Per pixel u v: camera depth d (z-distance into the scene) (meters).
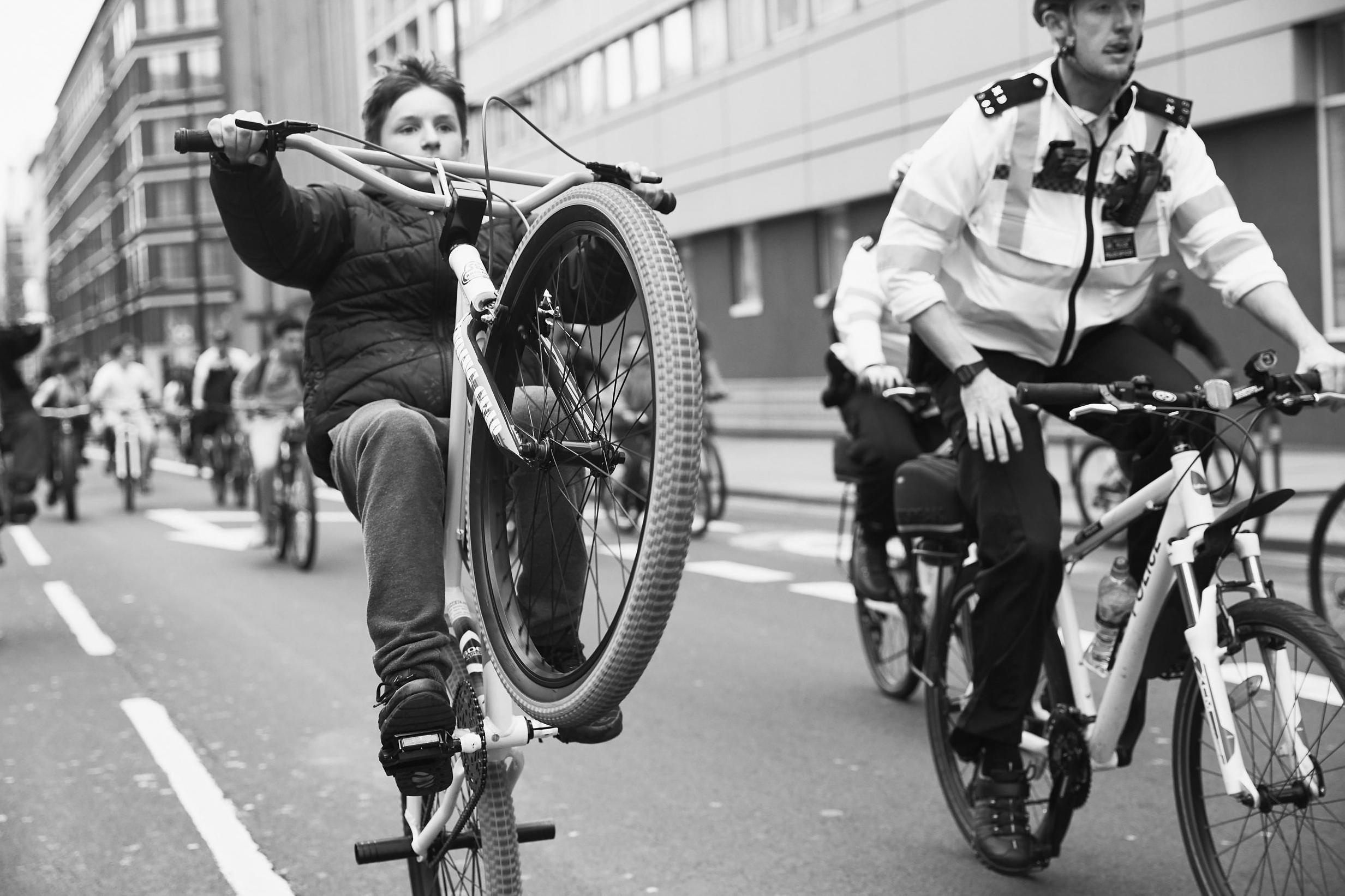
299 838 4.42
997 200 3.49
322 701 6.27
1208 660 3.04
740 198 26.30
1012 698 3.56
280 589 9.68
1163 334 10.57
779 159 25.16
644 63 29.25
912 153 4.98
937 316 3.43
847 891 3.82
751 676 6.53
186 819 4.64
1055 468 13.10
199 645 7.66
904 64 21.92
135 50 84.06
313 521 10.48
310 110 57.09
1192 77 16.42
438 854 2.92
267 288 61.97
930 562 4.24
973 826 3.98
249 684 6.65
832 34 23.50
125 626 8.35
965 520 4.00
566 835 4.37
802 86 24.39
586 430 2.45
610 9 30.25
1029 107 3.41
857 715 5.74
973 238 3.55
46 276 139.75
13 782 5.12
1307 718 2.87
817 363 24.86
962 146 3.44
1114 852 4.05
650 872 4.02
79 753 5.50
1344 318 15.30
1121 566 3.48
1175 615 3.28
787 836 4.30
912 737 5.41
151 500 18.27
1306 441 14.91
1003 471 3.47
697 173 27.59
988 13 20.14
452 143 3.09
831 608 8.22
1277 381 3.03
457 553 2.76
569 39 32.06
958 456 3.65
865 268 4.97
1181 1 16.45
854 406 5.59
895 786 4.78
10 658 7.46
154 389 18.14
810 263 24.89
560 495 2.60
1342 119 15.25
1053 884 3.81
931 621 4.61
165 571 10.84
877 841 4.23
